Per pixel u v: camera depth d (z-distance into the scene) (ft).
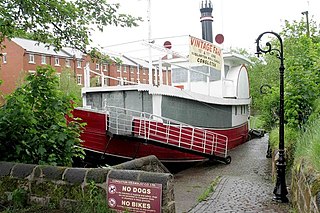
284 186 27.53
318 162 17.33
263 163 49.90
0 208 16.62
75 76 151.53
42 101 21.26
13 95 20.95
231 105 68.85
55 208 16.22
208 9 77.05
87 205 15.52
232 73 75.25
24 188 17.15
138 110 50.08
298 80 34.06
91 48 28.55
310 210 15.72
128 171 15.61
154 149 49.19
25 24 24.84
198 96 55.11
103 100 52.54
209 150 52.75
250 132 89.51
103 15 27.30
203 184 38.52
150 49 49.26
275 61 115.75
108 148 45.55
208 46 55.31
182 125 49.85
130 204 15.08
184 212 26.53
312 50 41.63
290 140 34.65
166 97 50.08
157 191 14.66
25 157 20.10
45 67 22.31
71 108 22.13
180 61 68.28
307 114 33.83
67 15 25.36
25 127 20.35
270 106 64.39
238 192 31.63
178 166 51.39
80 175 16.17
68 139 21.40
